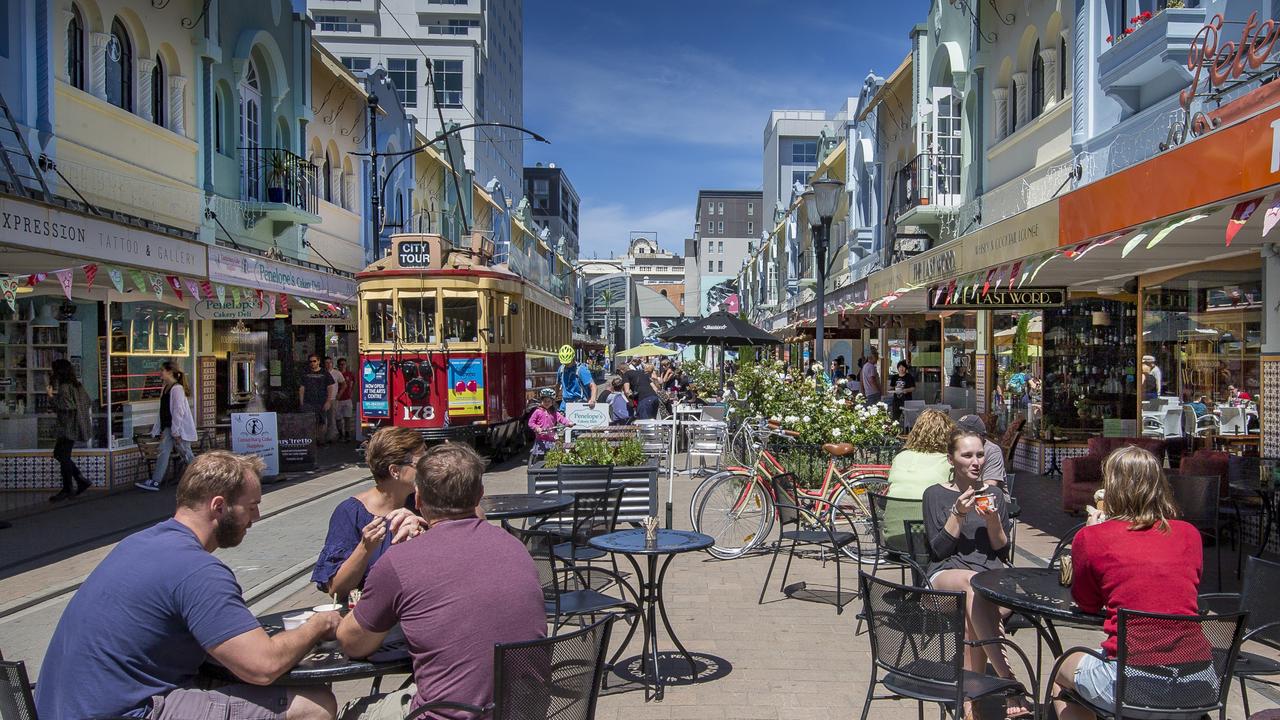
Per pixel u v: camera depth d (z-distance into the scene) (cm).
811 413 1000
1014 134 1526
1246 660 429
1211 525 721
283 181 1745
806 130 8119
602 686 536
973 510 533
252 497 351
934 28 1905
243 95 1700
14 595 742
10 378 1271
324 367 2020
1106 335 1411
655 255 16450
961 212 1720
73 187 1102
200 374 1577
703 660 581
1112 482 388
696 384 2753
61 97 1170
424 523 391
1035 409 1446
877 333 2634
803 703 508
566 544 702
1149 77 1046
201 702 317
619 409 1670
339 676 334
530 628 339
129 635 312
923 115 1845
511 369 1684
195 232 1477
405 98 6341
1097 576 378
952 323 1858
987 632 467
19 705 292
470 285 1519
